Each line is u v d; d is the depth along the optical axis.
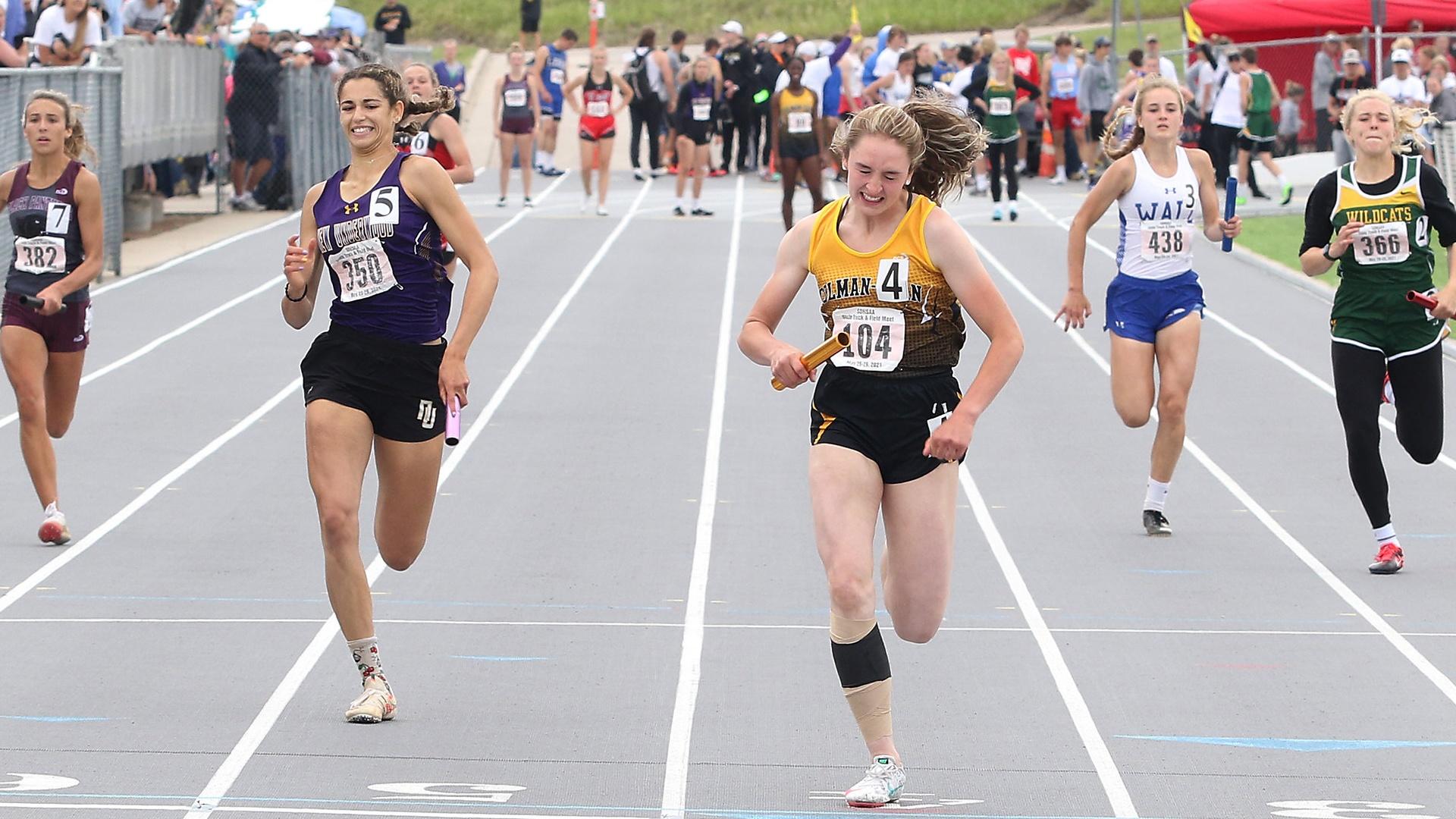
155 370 33.00
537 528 22.66
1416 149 20.48
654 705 15.71
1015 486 25.38
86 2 46.78
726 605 19.27
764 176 71.12
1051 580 20.42
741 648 17.66
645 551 21.58
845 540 12.58
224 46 66.31
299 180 60.12
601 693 16.06
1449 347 36.16
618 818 12.80
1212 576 20.62
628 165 78.69
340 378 14.48
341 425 14.38
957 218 58.59
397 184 14.52
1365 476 20.64
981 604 19.42
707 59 57.94
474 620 18.50
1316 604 19.39
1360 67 60.12
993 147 57.47
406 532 15.20
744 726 15.15
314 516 23.00
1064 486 25.39
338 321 14.69
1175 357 22.06
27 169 21.02
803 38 116.56
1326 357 36.09
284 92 59.91
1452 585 20.19
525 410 30.17
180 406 29.88
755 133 74.06
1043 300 42.31
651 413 30.09
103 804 12.84
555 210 60.09
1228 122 60.59
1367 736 15.02
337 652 17.23
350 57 67.31
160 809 12.75
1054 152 72.62
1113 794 13.49
